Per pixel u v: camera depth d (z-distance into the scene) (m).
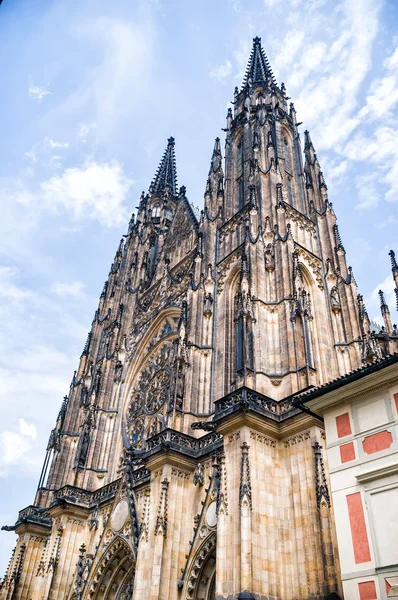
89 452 77.62
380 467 31.84
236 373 52.50
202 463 54.78
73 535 68.94
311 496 42.47
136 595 49.62
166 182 125.75
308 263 69.06
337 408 36.50
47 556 68.12
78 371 99.31
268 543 41.47
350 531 31.75
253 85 96.44
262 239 64.12
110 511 63.97
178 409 59.94
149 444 58.09
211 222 79.25
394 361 32.75
